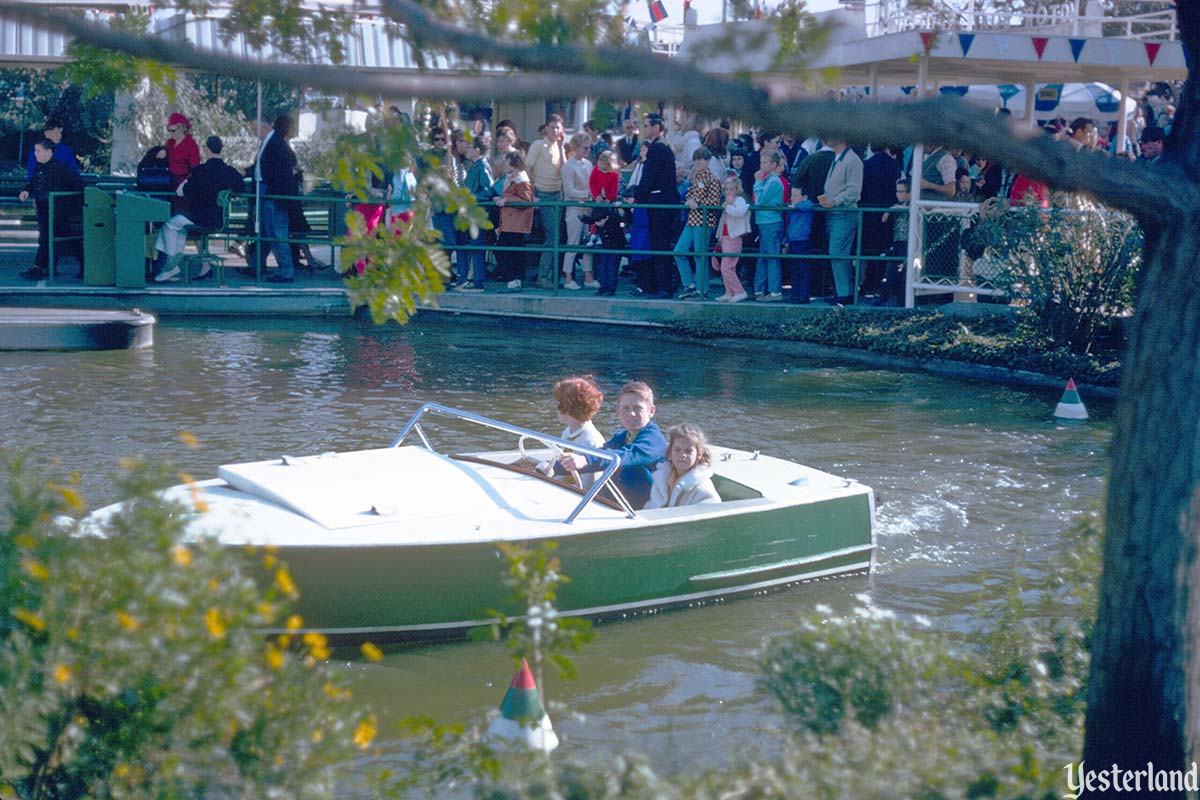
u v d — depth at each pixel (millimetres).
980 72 17719
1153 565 3689
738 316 16766
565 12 3125
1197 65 3592
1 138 30547
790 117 2893
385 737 5445
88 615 3822
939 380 14141
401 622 6418
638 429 7566
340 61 4160
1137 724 3748
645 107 3025
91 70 4609
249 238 18109
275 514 6527
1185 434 3629
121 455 9828
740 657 6461
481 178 17516
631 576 6953
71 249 18625
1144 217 3568
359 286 4742
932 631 6469
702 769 4539
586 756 5047
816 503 7559
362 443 10508
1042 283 14594
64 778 3910
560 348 15773
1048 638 5480
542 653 4359
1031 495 9477
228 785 3875
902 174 16969
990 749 4020
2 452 4383
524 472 7449
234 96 28781
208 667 3828
